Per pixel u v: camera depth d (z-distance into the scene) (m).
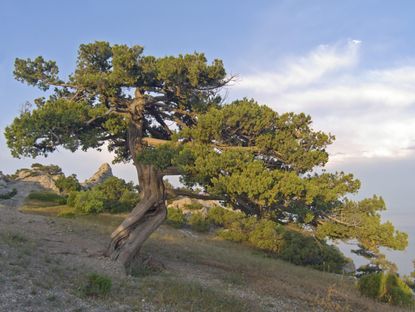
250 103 15.97
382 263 23.28
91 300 10.72
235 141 16.12
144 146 17.22
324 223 14.98
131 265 15.77
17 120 14.94
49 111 14.92
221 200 15.02
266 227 36.03
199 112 16.73
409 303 17.86
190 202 46.03
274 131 15.83
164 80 15.91
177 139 15.43
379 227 14.20
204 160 13.30
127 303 10.96
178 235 33.41
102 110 16.22
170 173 16.08
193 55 15.60
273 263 25.42
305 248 33.09
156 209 17.16
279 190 12.86
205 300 12.11
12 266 12.09
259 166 13.32
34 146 15.61
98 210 36.69
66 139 15.27
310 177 15.64
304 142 15.73
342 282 21.53
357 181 15.48
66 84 18.08
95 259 15.83
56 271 12.73
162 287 13.05
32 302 9.74
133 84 16.48
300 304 14.27
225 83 16.47
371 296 18.27
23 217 23.44
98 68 18.36
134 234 16.62
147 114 18.41
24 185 46.97
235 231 37.81
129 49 16.06
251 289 15.37
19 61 17.84
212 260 21.00
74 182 47.69
